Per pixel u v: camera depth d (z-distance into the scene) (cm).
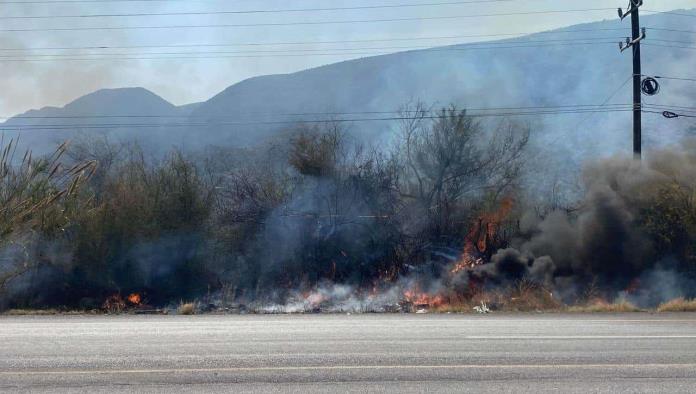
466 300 3522
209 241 4222
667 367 1558
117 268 3962
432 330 2186
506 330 2178
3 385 1426
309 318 2683
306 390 1368
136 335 2120
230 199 4500
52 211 1523
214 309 3512
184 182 4288
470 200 4738
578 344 1870
